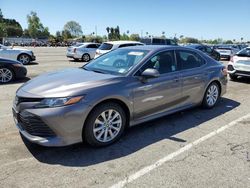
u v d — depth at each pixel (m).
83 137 3.99
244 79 11.06
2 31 85.81
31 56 16.52
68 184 3.20
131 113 4.43
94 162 3.71
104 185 3.19
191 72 5.48
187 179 3.34
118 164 3.67
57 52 31.67
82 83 4.03
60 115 3.64
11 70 9.60
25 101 3.83
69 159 3.78
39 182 3.22
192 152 4.06
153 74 4.37
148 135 4.66
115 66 4.83
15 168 3.51
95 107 3.96
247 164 3.73
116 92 4.12
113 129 4.28
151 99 4.68
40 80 4.32
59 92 3.76
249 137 4.68
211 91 6.18
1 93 7.71
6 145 4.14
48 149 4.04
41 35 96.06
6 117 5.46
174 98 5.16
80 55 19.75
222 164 3.72
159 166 3.64
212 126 5.16
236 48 25.66
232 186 3.22
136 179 3.33
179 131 4.87
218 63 6.42
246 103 6.93
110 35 93.06
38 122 3.71
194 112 5.99
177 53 5.36
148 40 23.59
